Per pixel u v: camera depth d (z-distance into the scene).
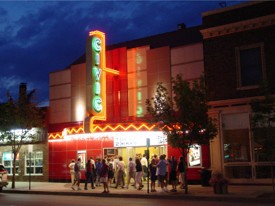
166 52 27.70
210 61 24.02
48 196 21.92
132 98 28.88
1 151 36.47
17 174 34.88
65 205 16.61
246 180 22.25
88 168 24.62
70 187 26.41
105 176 21.78
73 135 28.92
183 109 19.98
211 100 23.61
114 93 29.64
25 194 23.88
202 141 20.14
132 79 29.11
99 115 28.06
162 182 21.30
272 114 19.22
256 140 18.33
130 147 28.17
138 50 29.12
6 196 22.44
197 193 19.58
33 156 34.09
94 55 28.06
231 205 15.48
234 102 22.88
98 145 29.88
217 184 18.80
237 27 23.20
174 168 21.08
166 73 27.47
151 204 16.48
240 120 22.77
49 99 33.38
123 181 24.64
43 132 33.31
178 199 18.73
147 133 27.22
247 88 22.67
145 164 25.83
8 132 28.16
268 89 18.22
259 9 22.77
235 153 22.78
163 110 20.48
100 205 16.42
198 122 19.95
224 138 23.14
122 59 29.66
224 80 23.47
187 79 26.52
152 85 27.98
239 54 23.25
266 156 17.84
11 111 28.09
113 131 27.08
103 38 28.89
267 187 20.66
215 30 23.84
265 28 22.50
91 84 27.91
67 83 32.50
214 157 23.27
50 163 32.69
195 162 25.27
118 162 24.58
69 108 32.06
